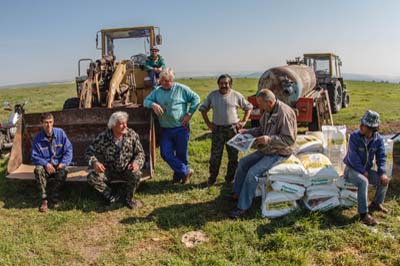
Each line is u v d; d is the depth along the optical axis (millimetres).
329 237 3689
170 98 5086
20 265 3395
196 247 3611
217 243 3678
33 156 4684
